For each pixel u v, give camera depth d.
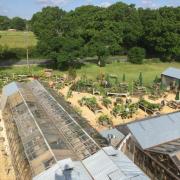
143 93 57.69
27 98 38.03
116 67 86.19
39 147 25.66
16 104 37.09
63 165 22.41
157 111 47.53
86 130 29.20
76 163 23.44
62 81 63.62
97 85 61.56
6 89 43.62
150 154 27.84
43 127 29.20
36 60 90.81
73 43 77.56
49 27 87.12
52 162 23.19
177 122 31.75
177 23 100.94
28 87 44.72
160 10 109.12
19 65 83.38
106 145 26.67
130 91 58.62
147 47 108.19
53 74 71.50
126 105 47.78
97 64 88.69
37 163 23.66
